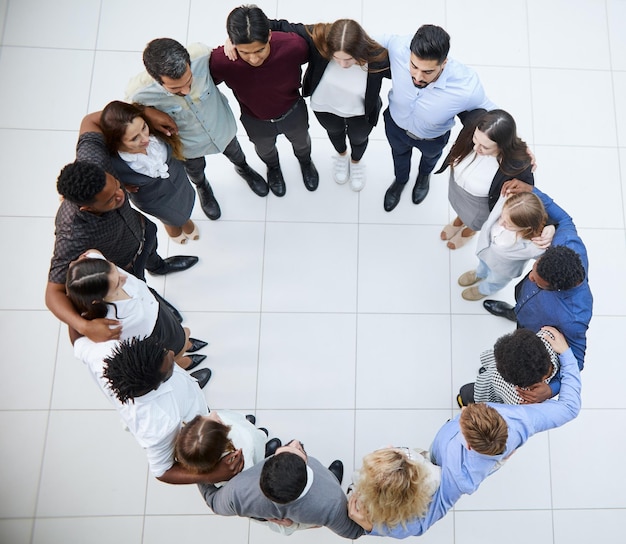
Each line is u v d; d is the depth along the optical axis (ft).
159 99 6.71
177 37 10.50
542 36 10.69
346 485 8.68
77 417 8.84
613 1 10.76
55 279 6.21
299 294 9.51
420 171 9.35
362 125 7.96
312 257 9.69
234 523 8.48
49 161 9.89
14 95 10.14
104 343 6.03
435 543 8.48
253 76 6.79
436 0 10.71
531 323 6.63
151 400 5.67
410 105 7.00
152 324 6.55
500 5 10.75
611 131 10.32
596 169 10.14
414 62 6.05
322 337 9.33
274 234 9.78
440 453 6.23
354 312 9.45
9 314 9.20
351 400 9.07
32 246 9.51
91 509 8.48
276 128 8.00
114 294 5.93
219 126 7.55
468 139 6.67
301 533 8.45
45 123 10.05
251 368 9.18
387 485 5.42
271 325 9.37
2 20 10.46
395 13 10.66
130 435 8.80
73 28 10.48
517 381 5.74
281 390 9.09
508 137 6.14
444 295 9.55
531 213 6.20
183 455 5.41
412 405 9.08
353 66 6.67
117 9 10.59
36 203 9.70
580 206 9.96
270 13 10.58
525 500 8.66
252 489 5.75
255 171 9.78
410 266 9.68
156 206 7.52
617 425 9.00
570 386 6.20
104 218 6.18
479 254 7.64
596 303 9.50
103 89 10.26
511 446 5.89
